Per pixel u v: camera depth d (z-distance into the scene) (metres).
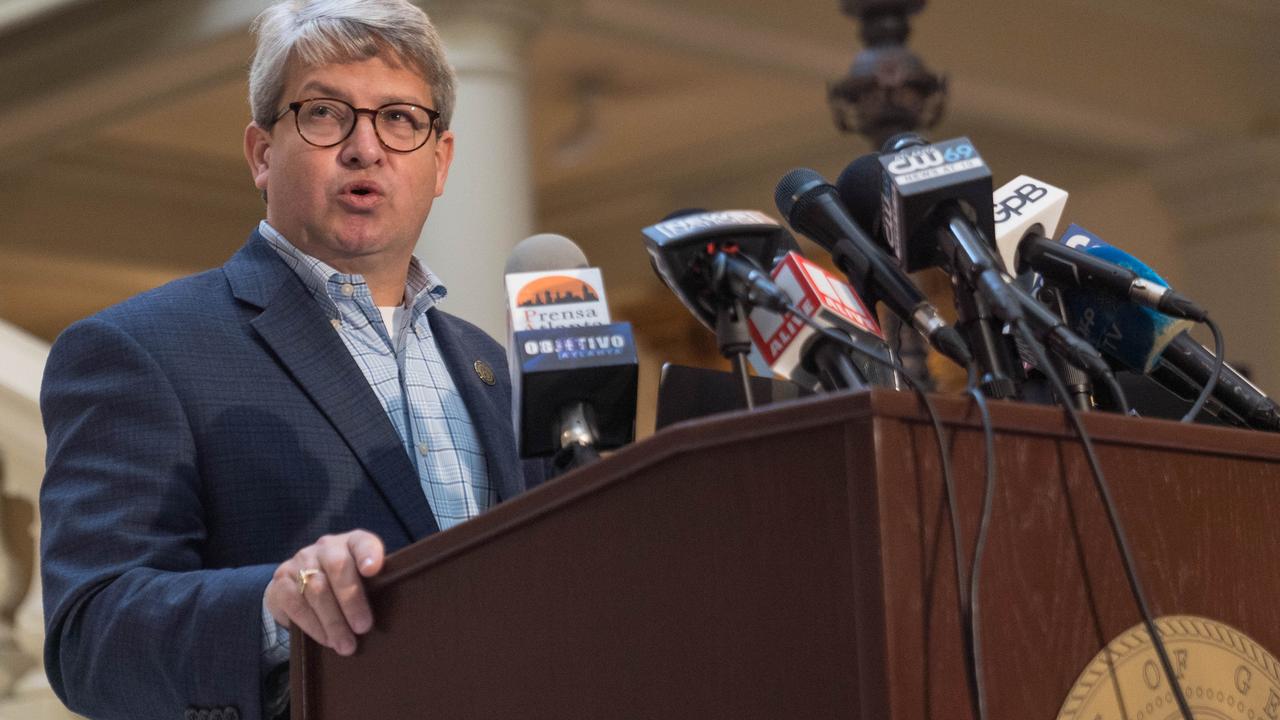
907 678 2.31
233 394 4.05
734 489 2.49
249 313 4.27
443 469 4.44
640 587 2.59
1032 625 2.51
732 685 2.46
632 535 2.61
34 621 6.54
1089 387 3.42
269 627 3.33
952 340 3.06
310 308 4.30
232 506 3.95
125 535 3.75
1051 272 3.47
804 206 3.45
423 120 4.49
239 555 3.93
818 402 2.39
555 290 3.37
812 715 2.37
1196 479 2.81
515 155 14.42
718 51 17.38
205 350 4.11
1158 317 3.51
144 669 3.47
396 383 4.51
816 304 3.07
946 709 2.35
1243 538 2.85
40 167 22.59
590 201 25.69
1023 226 3.44
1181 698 2.50
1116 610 2.62
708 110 22.41
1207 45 20.27
